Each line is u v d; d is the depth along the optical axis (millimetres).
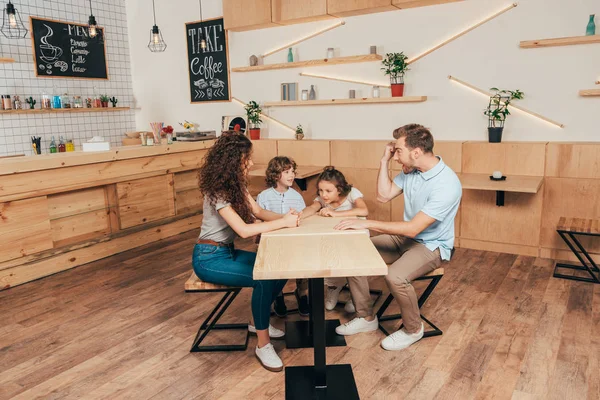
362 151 4852
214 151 2408
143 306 3275
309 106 5359
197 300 3363
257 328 2436
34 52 5543
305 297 3049
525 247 4164
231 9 5332
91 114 6238
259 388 2283
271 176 3010
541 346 2584
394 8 4594
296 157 5289
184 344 2732
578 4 3850
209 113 6145
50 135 5793
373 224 2430
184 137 5344
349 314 3062
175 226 5113
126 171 4469
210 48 5918
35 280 3816
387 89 4840
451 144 4324
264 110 5688
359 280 2699
